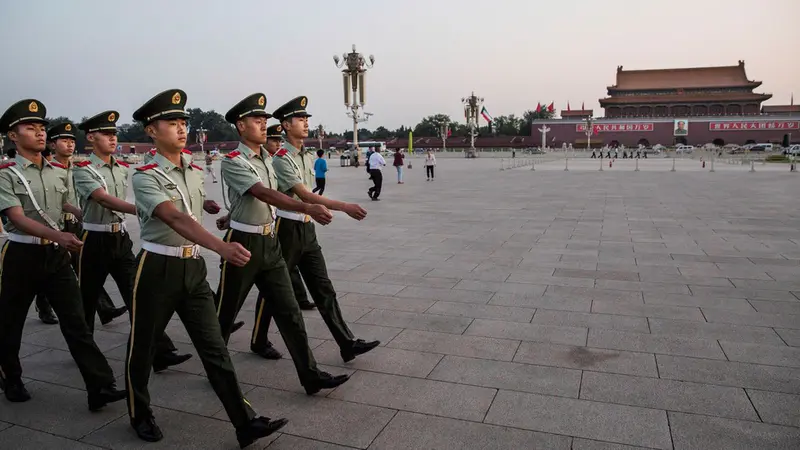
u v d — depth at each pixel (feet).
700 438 10.57
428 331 16.61
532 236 32.04
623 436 10.69
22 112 13.16
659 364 13.93
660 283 21.31
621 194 56.13
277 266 12.89
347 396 12.63
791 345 14.97
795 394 12.23
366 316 18.06
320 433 11.07
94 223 15.90
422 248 28.99
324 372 12.82
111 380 12.55
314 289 14.40
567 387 12.78
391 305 19.16
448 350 15.12
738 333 15.90
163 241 10.77
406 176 91.71
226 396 10.61
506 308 18.60
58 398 13.10
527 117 387.14
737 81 269.03
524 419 11.39
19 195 12.85
